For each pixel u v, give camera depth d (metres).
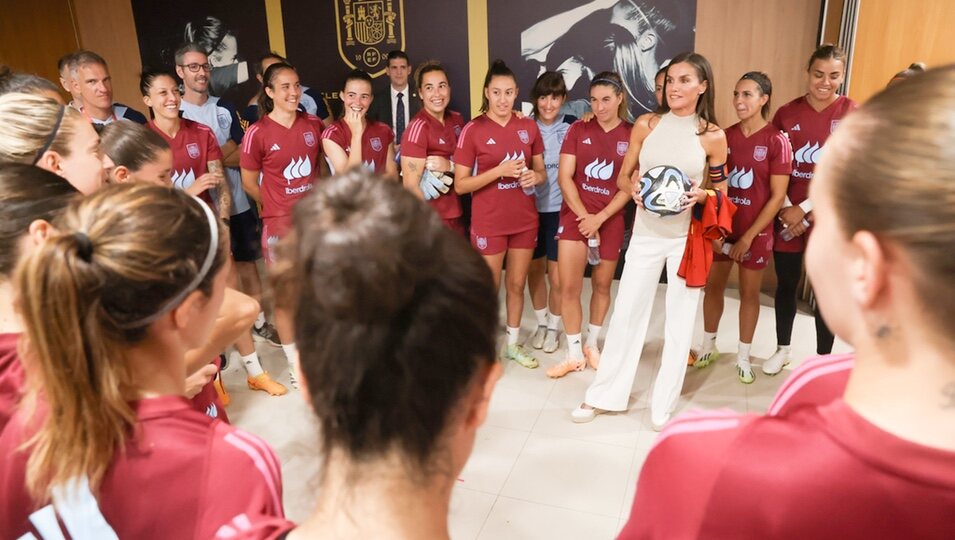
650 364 3.56
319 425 0.60
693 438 0.60
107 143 2.12
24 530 0.85
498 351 0.62
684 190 2.58
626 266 2.87
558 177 3.32
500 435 2.93
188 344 0.89
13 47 5.20
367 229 0.52
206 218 0.86
